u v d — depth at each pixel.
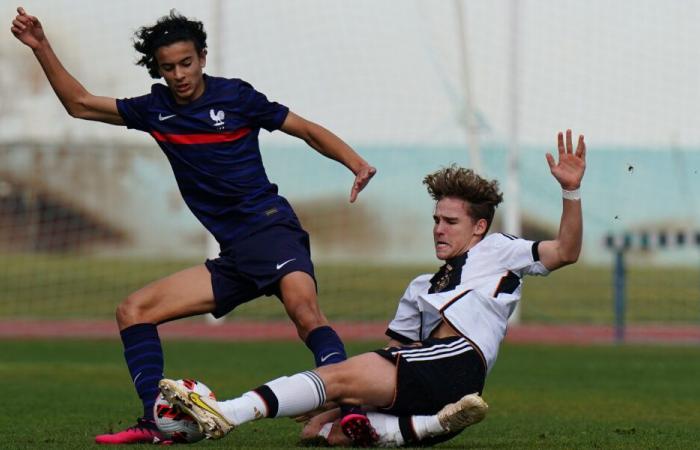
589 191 99.19
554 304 76.94
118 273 92.62
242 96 21.06
